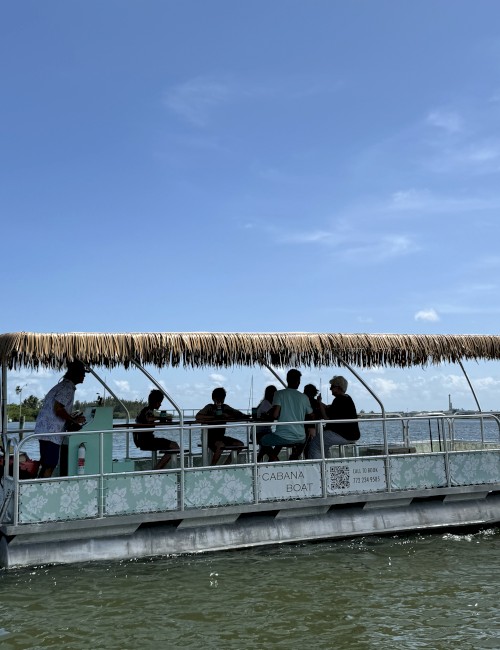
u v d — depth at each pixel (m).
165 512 8.71
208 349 9.04
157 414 11.59
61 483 8.28
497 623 6.56
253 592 7.46
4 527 8.01
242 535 9.13
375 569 8.34
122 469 9.23
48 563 8.16
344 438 10.23
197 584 7.71
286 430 9.93
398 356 10.81
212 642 6.13
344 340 9.98
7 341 8.36
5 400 9.37
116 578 7.89
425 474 10.41
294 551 9.09
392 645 6.04
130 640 6.18
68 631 6.38
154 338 8.80
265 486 9.35
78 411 9.57
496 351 11.10
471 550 9.29
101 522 8.37
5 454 8.99
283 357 10.98
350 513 9.84
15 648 6.01
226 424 10.05
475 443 13.28
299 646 6.03
